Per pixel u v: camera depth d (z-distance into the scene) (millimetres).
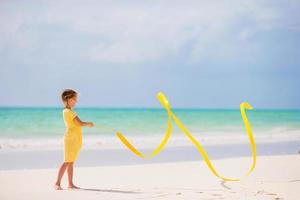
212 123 30484
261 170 8555
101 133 20484
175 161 10664
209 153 12453
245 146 14648
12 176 7867
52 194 6262
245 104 7523
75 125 6750
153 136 19719
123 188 6777
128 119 33406
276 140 17531
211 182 7332
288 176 7855
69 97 6777
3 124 24875
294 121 32938
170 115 6883
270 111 50875
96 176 7965
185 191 6465
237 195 6129
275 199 5863
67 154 6691
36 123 25500
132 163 10250
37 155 11672
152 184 7176
